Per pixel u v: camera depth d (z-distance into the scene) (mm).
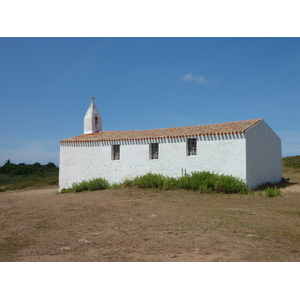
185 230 8188
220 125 21047
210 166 18875
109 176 22406
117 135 23625
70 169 24031
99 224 9117
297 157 45062
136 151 21562
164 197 14820
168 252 6191
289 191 17406
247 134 18141
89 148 23422
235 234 7742
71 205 12828
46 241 7246
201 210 11328
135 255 6012
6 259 5879
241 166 17875
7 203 14570
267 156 21328
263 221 9375
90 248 6582
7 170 53188
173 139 20281
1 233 8141
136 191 16906
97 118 27922
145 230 8234
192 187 16688
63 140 24531
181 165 19859
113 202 13617
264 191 17016
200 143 19359
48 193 22031
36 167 61375
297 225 8883
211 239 7246
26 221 9711
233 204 12711
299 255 6113
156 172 20672
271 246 6707
